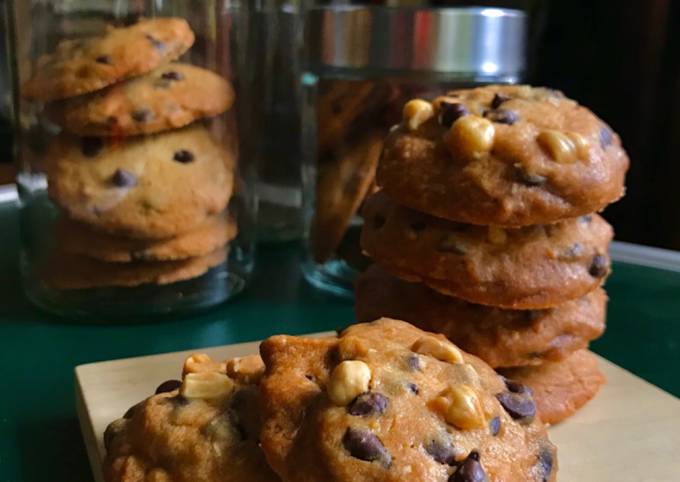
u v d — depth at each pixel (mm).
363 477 204
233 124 368
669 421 285
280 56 429
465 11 343
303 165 403
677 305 386
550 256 278
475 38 345
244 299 387
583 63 487
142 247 344
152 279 353
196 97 346
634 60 469
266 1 418
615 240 500
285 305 381
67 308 356
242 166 377
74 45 338
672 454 269
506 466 214
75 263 353
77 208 336
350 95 362
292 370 226
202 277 363
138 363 305
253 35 419
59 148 343
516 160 267
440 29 342
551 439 274
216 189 353
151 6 345
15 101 356
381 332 240
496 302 274
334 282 394
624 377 310
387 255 285
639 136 478
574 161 270
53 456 272
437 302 289
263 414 220
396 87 353
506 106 286
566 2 483
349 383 214
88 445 269
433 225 281
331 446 207
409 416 213
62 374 318
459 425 216
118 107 333
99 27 342
